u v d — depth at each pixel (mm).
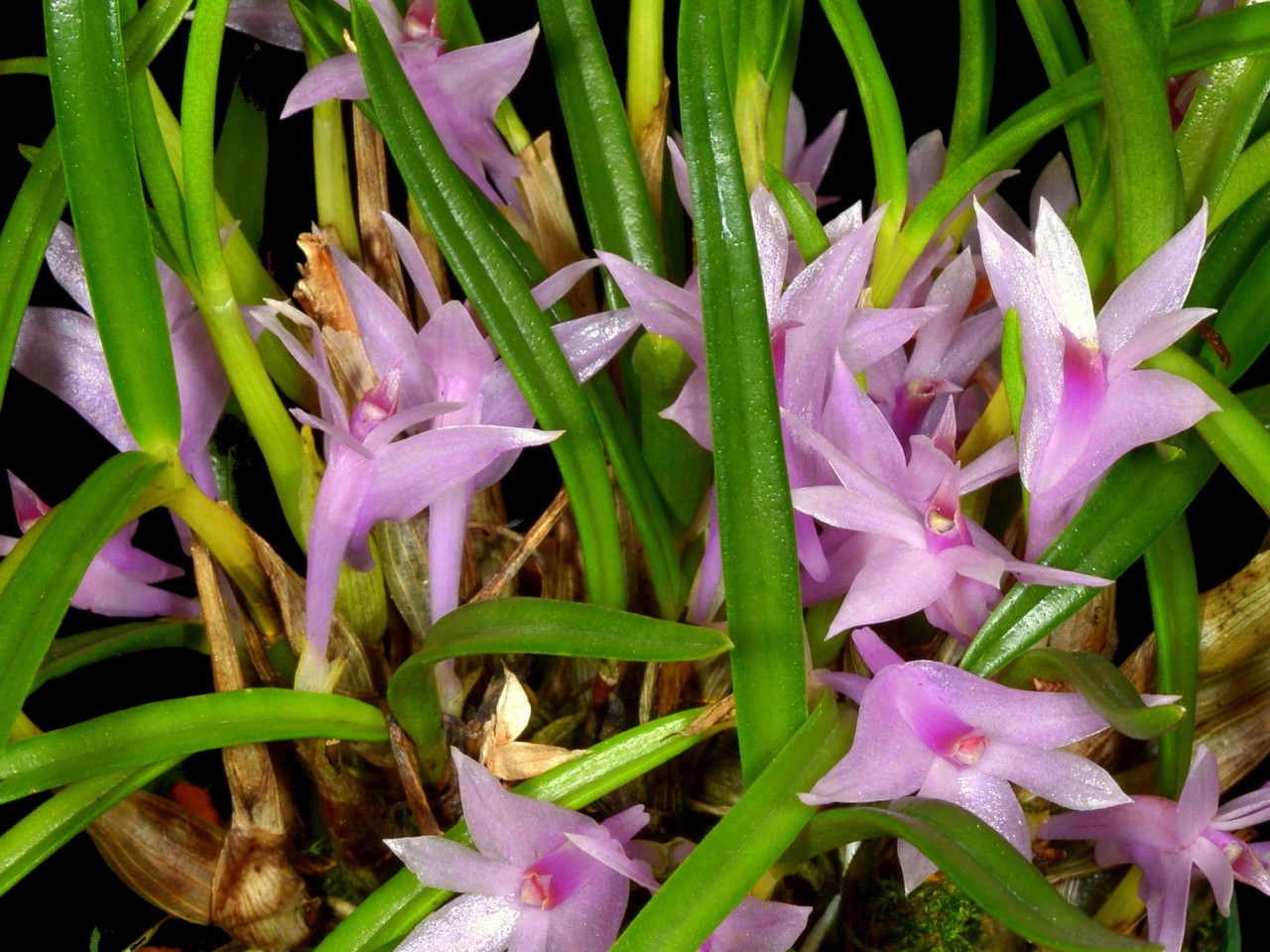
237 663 152
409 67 161
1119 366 134
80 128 137
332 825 165
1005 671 150
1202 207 137
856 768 130
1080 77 153
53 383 170
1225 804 146
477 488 158
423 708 151
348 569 162
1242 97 149
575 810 146
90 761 131
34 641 127
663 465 163
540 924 138
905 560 135
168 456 148
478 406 153
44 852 136
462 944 138
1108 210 154
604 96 169
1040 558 143
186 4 150
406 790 159
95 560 172
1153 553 153
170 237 152
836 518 134
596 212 169
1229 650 163
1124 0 131
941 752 133
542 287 150
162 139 151
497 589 156
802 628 134
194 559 151
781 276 145
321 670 152
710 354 131
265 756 156
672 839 172
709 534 158
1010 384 137
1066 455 136
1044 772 133
